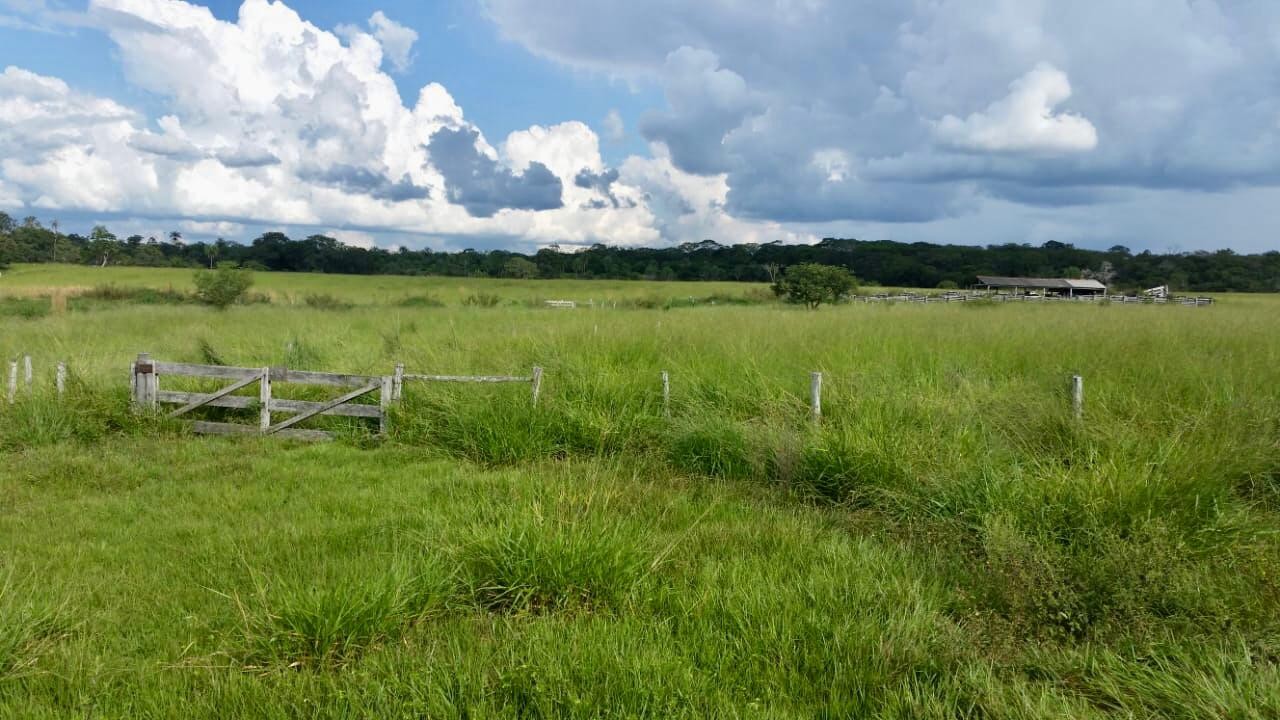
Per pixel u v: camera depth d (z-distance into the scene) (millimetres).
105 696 3305
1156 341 12547
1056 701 3168
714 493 6691
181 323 22547
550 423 8531
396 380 9430
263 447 8680
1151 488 5133
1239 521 4992
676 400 9453
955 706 3174
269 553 4961
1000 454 6547
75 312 28312
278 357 13039
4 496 6555
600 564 4277
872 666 3479
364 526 5613
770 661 3529
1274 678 3139
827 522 5996
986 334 14203
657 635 3771
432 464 7863
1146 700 3174
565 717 3082
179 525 5703
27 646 3613
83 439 8789
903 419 7648
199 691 3379
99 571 4742
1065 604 3984
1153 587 4051
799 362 11141
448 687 3238
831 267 41875
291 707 3199
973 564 4730
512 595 4266
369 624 3746
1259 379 9039
